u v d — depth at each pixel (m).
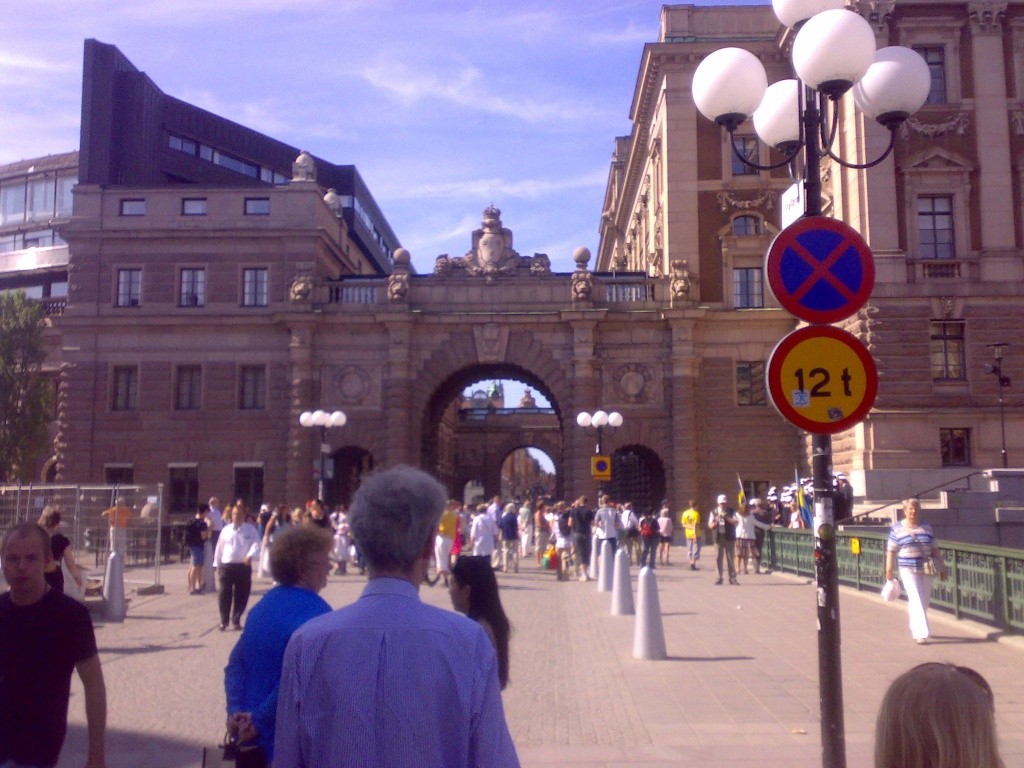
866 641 15.87
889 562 16.02
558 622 19.23
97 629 18.81
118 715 11.48
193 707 11.90
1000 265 39.03
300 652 3.67
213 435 47.16
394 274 46.59
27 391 48.66
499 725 3.65
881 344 38.84
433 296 47.00
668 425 45.41
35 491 26.39
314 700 3.57
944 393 38.78
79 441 47.34
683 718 10.95
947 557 18.30
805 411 7.27
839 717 6.97
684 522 33.75
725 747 9.73
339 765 3.44
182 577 30.53
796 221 7.54
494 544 32.44
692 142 46.84
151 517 27.56
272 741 5.68
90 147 58.25
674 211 46.50
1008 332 38.88
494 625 7.45
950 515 28.58
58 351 54.16
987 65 40.00
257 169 73.00
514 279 46.88
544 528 36.62
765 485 44.97
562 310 45.50
